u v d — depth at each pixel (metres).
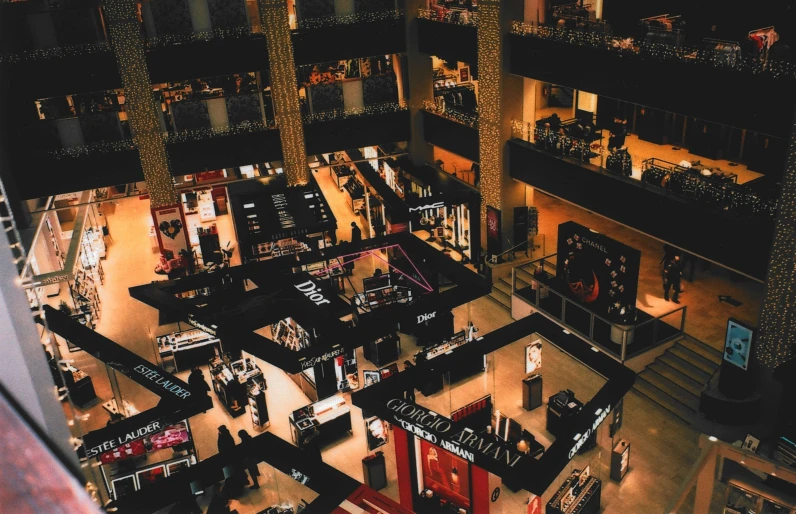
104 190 35.69
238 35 28.31
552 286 23.88
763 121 16.53
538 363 20.53
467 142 28.25
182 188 29.89
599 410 14.55
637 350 20.34
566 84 22.70
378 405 15.37
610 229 28.42
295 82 29.30
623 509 16.42
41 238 27.00
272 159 30.28
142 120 27.95
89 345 18.19
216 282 20.97
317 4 28.86
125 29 26.61
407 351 23.45
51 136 27.58
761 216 17.53
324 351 17.59
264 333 25.05
